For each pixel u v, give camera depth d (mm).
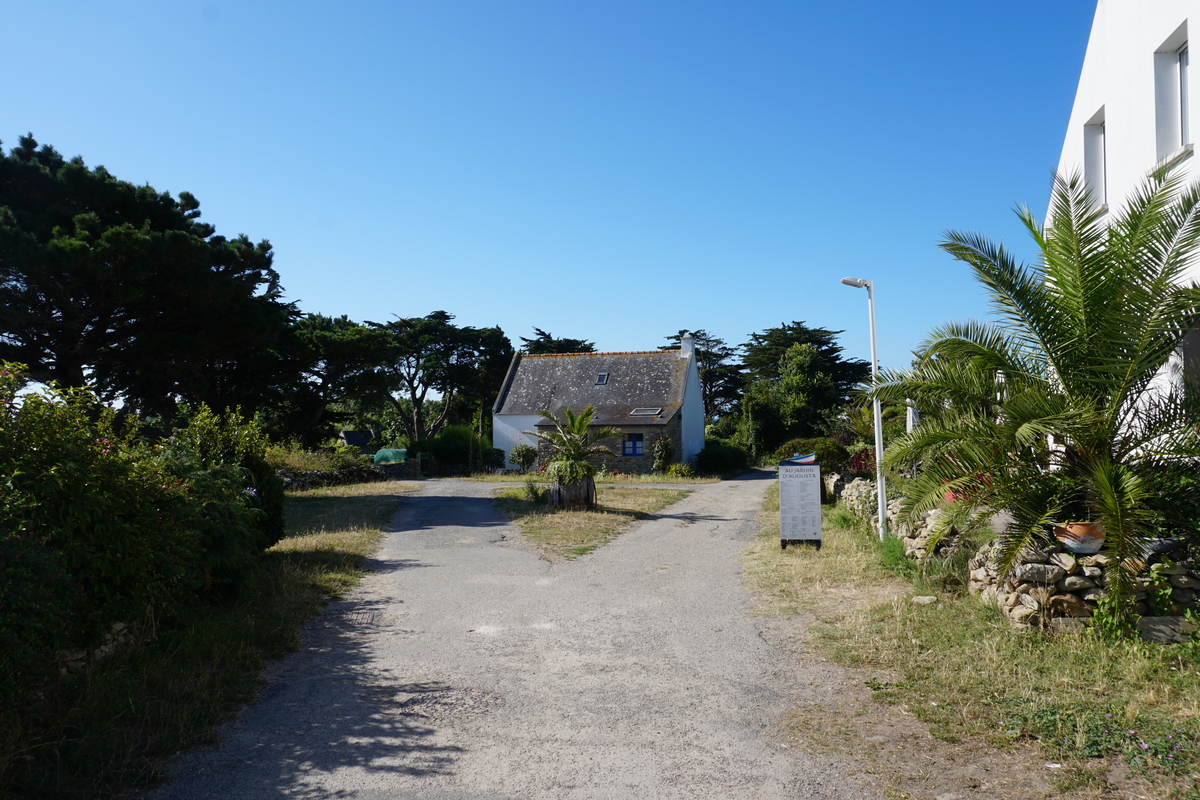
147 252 17375
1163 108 8273
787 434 43844
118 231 16703
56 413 5359
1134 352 6289
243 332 20781
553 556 11438
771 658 6129
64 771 3980
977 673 5387
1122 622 5828
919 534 8914
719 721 4820
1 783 3768
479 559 11125
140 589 5641
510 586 9164
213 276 19109
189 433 9344
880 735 4508
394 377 36000
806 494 11758
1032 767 4008
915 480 7125
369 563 10695
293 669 5941
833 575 9266
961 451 6809
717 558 11203
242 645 6227
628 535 13875
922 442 6984
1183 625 5719
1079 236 6633
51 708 4625
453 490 23172
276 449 25188
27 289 17188
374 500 19578
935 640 6199
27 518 4855
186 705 4941
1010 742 4309
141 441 7621
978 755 4184
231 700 5184
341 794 3869
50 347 18250
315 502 19031
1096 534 6164
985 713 4711
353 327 36406
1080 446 6504
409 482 26812
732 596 8500
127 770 4062
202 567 7027
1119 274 6457
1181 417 6293
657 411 34469
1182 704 4680
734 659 6137
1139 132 8664
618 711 5031
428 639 6844
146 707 4832
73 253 16031
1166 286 6184
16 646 4086
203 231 23828
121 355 19031
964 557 8180
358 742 4527
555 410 35781
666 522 15867
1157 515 6090
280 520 10695
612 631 7086
